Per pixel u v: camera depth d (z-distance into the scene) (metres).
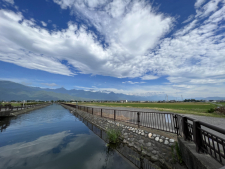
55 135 12.76
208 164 3.01
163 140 6.75
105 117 15.97
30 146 9.47
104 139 11.14
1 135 12.78
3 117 22.88
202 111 22.91
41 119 24.30
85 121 22.38
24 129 15.58
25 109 36.88
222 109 19.45
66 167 6.18
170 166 5.48
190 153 4.02
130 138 9.22
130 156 7.25
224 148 2.61
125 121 12.20
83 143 10.06
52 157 7.44
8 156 7.68
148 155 6.97
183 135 5.27
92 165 6.34
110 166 6.14
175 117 6.83
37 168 6.07
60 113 37.16
